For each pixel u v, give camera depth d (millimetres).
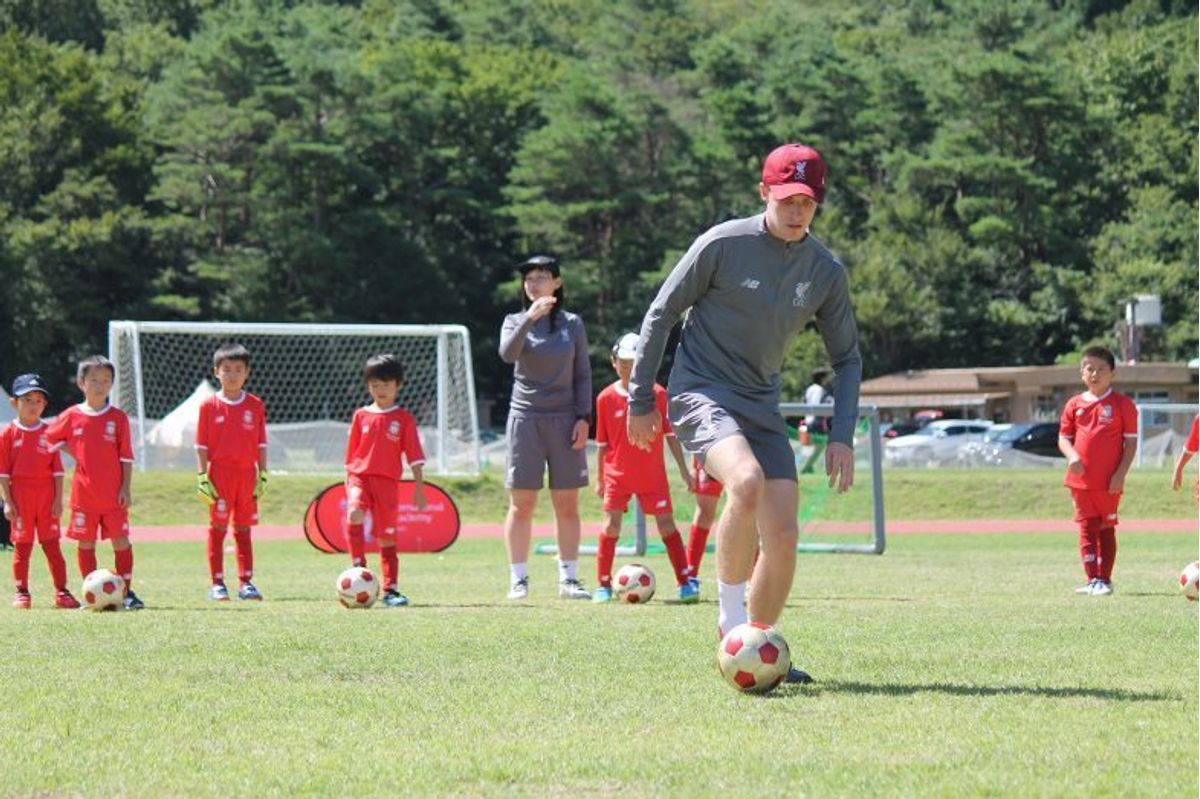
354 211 101188
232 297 94750
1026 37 122812
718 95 106125
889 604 13531
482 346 103375
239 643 10148
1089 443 15250
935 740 6617
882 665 9039
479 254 107812
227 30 99875
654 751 6406
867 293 98438
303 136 98375
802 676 8383
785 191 8164
